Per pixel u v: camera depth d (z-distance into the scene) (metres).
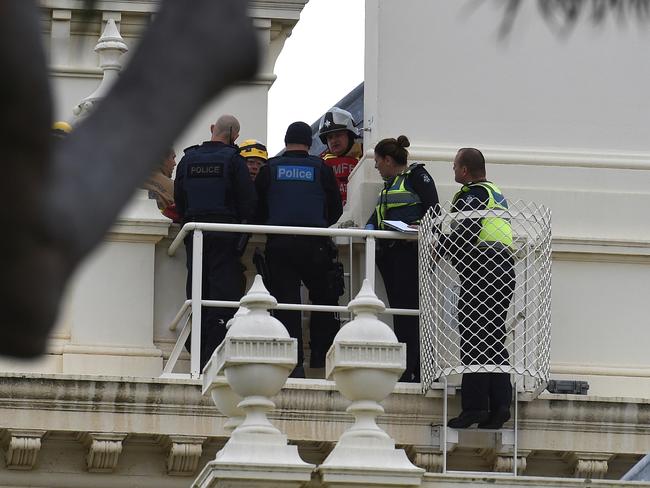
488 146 52.53
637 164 52.88
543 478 34.41
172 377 44.09
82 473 43.88
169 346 49.19
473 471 45.00
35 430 42.78
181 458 43.34
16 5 6.61
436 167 51.84
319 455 44.31
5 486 43.53
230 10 6.99
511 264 43.81
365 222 50.50
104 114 6.92
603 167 52.81
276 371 34.44
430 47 52.56
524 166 52.47
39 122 6.66
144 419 43.25
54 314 6.71
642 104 53.44
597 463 44.91
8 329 6.65
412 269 46.88
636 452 45.00
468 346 43.97
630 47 53.50
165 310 49.47
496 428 44.12
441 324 45.28
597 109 53.25
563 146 52.94
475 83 52.66
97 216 6.82
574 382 47.59
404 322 47.25
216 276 46.62
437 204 46.94
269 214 47.03
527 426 44.72
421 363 45.16
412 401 44.47
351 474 33.50
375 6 52.62
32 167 6.68
